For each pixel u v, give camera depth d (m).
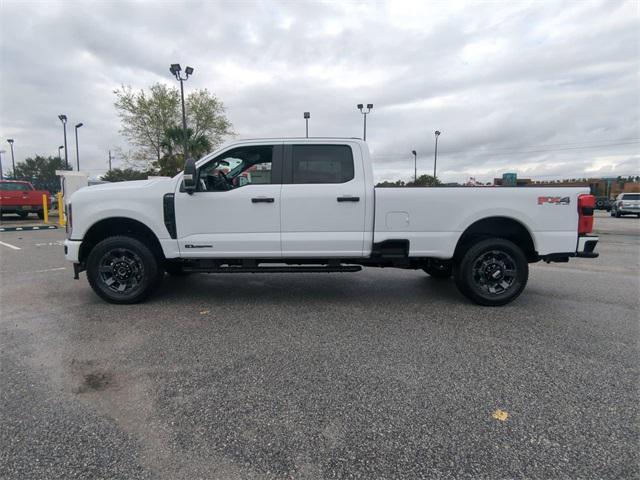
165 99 29.80
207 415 2.56
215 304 5.05
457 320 4.43
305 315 4.60
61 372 3.15
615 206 29.03
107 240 4.91
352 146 4.91
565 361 3.36
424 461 2.13
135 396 2.79
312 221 4.82
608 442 2.28
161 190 4.85
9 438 2.32
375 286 6.07
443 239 4.83
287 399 2.75
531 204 4.77
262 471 2.06
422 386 2.93
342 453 2.20
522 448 2.23
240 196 4.79
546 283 6.34
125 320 4.40
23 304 5.02
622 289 5.93
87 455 2.18
